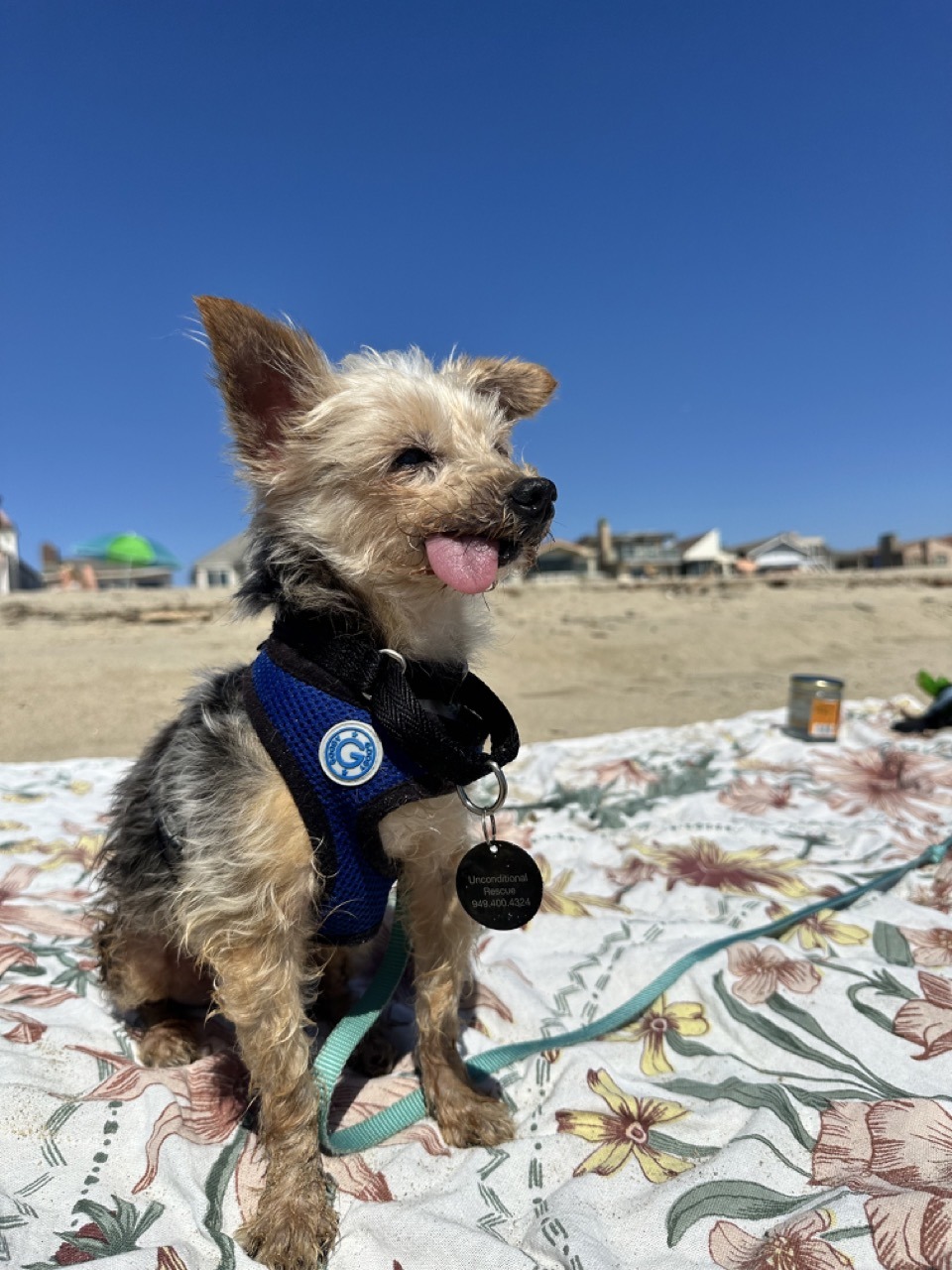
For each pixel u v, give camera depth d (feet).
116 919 1.83
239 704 1.63
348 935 1.68
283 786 1.52
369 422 1.70
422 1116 1.71
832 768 3.59
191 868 1.54
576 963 2.21
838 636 10.27
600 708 6.24
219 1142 1.59
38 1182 1.43
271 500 1.73
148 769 1.81
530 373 2.19
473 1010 2.04
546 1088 1.79
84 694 6.20
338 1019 2.01
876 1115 1.59
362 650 1.56
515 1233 1.43
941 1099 1.61
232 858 1.51
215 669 1.89
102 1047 1.85
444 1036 1.72
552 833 3.05
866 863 2.69
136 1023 1.96
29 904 2.42
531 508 1.63
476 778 1.58
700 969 2.06
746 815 3.17
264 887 1.51
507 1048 1.86
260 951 1.52
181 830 1.58
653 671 8.13
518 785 3.55
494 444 1.85
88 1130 1.53
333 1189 1.52
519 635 8.80
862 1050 1.79
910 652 9.58
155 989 1.85
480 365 2.14
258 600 1.69
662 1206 1.41
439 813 1.62
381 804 1.52
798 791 3.35
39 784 3.53
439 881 1.71
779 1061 1.81
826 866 2.67
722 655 8.96
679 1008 1.98
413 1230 1.38
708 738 4.12
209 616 9.39
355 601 1.65
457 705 1.73
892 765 3.53
